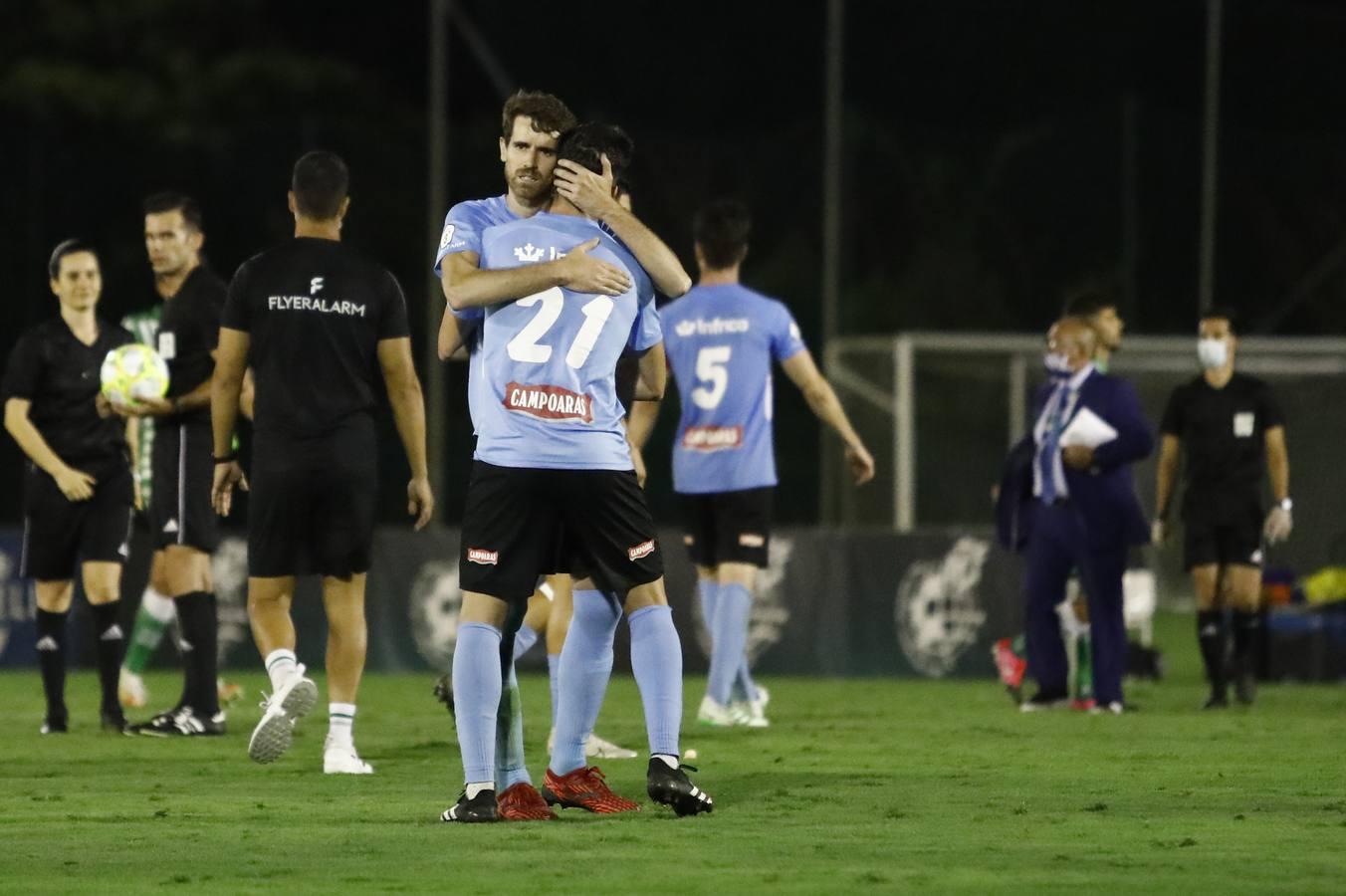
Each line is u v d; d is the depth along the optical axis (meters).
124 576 53.28
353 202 78.06
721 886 17.50
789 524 79.00
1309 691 48.50
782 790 24.56
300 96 108.12
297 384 26.52
